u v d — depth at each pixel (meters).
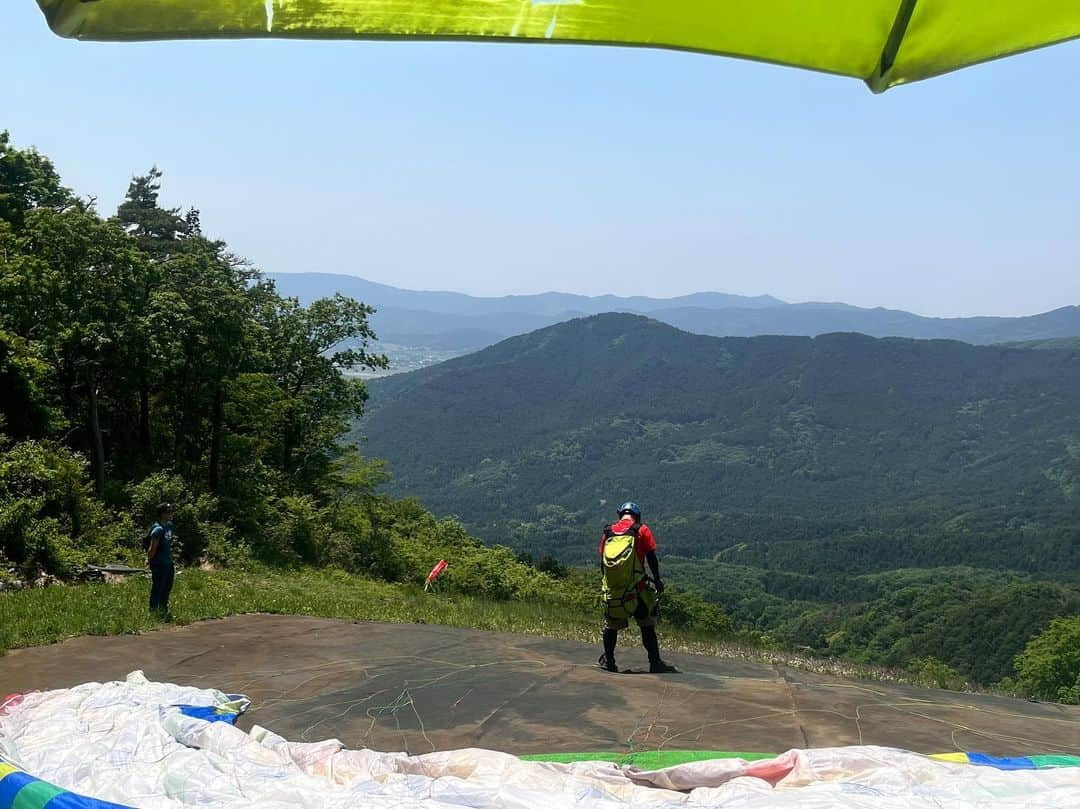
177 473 29.78
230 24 1.29
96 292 24.55
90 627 10.33
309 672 7.93
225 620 11.87
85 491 20.25
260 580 20.34
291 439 39.00
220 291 29.80
